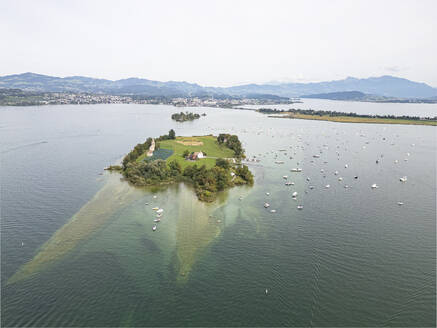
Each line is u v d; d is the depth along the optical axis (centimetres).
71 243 12356
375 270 10969
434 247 12550
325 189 19662
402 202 17475
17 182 19738
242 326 8469
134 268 10819
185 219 14862
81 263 11025
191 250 12031
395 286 10138
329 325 8525
